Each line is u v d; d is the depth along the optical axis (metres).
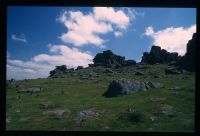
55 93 34.66
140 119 24.02
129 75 49.34
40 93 35.25
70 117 25.59
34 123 24.84
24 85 38.75
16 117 27.20
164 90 32.84
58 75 46.97
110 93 31.72
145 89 32.50
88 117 25.42
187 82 37.38
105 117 25.17
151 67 52.19
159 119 24.16
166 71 46.12
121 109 26.16
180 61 46.31
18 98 32.25
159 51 57.56
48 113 26.72
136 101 28.91
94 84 40.44
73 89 37.19
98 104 28.36
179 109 26.27
